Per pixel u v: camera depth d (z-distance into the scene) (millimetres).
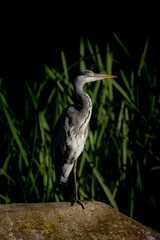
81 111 9430
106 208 8523
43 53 13547
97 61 11148
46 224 7969
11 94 12203
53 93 10703
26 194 10547
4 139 10836
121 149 10711
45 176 10445
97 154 10578
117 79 12289
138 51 13195
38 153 10609
